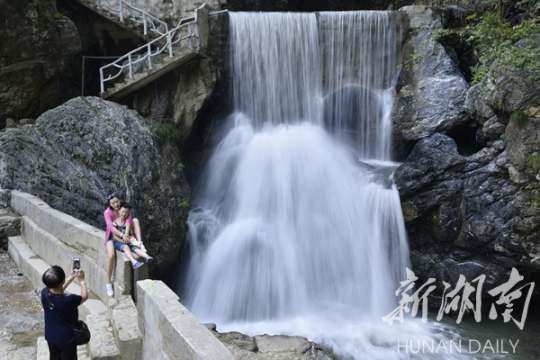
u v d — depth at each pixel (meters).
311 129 15.66
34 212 9.83
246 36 15.65
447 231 12.52
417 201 12.77
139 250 6.37
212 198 14.77
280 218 13.41
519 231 11.47
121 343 5.18
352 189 13.67
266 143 14.86
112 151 11.70
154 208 11.73
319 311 12.18
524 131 11.02
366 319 11.84
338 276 12.80
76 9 16.00
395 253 12.99
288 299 12.31
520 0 14.05
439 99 13.90
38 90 14.33
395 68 15.86
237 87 15.75
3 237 10.41
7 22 13.23
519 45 11.42
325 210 13.41
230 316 12.08
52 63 14.40
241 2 21.34
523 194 11.38
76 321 4.98
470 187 12.22
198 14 14.46
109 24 16.20
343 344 10.41
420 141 13.47
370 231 13.04
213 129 15.70
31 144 11.70
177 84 14.53
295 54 15.88
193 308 12.44
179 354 4.08
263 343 8.81
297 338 9.07
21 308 7.80
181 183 13.06
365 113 16.22
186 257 13.13
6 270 9.41
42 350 6.04
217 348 3.79
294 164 14.19
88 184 11.22
